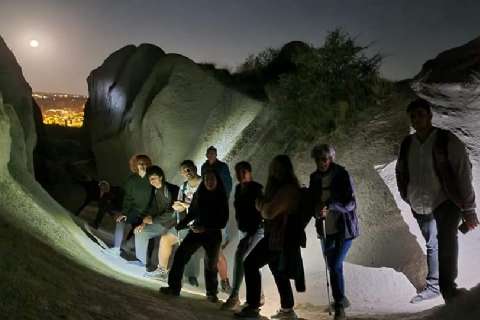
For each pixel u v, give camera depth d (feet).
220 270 28.37
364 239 29.89
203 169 30.76
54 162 71.87
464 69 32.81
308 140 37.88
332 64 39.34
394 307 24.17
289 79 41.42
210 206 22.57
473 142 29.91
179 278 21.89
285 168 20.02
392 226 29.55
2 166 20.70
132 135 56.18
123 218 32.78
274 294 28.84
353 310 24.61
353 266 29.09
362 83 38.45
